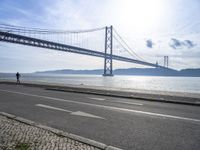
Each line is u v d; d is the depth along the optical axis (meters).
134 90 16.91
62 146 4.29
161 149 4.47
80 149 4.16
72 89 17.09
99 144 4.52
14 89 17.86
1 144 4.31
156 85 47.28
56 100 11.37
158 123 6.54
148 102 11.13
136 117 7.36
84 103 10.43
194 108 9.38
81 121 6.75
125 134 5.44
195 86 43.78
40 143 4.42
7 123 6.00
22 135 4.92
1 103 10.25
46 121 6.73
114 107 9.38
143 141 4.93
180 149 4.48
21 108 8.93
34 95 13.59
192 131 5.69
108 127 6.08
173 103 10.88
